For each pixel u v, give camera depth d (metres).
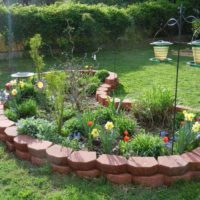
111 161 3.22
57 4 12.04
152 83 7.07
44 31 10.50
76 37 11.12
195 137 3.60
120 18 11.95
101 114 4.40
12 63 9.42
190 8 14.21
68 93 5.31
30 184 3.22
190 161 3.22
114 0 16.06
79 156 3.34
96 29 11.31
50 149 3.48
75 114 4.68
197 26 7.34
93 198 2.97
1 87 6.77
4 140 4.03
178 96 6.10
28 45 10.43
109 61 9.66
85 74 6.51
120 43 12.27
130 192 3.08
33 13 10.33
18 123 4.00
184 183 3.17
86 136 3.98
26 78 5.95
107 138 3.54
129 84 6.98
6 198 3.02
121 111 4.65
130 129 4.08
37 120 4.08
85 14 10.70
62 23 10.72
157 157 3.36
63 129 4.11
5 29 10.14
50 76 4.10
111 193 3.06
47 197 3.01
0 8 10.05
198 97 6.05
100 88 5.98
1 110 4.64
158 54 3.51
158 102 4.52
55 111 4.48
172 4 14.10
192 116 3.61
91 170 3.28
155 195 3.02
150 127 4.45
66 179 3.28
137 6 13.24
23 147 3.63
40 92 5.04
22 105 4.64
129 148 3.52
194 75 7.88
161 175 3.18
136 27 12.93
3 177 3.34
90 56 10.55
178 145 3.53
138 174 3.14
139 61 9.66
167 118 4.51
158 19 13.48
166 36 14.00
